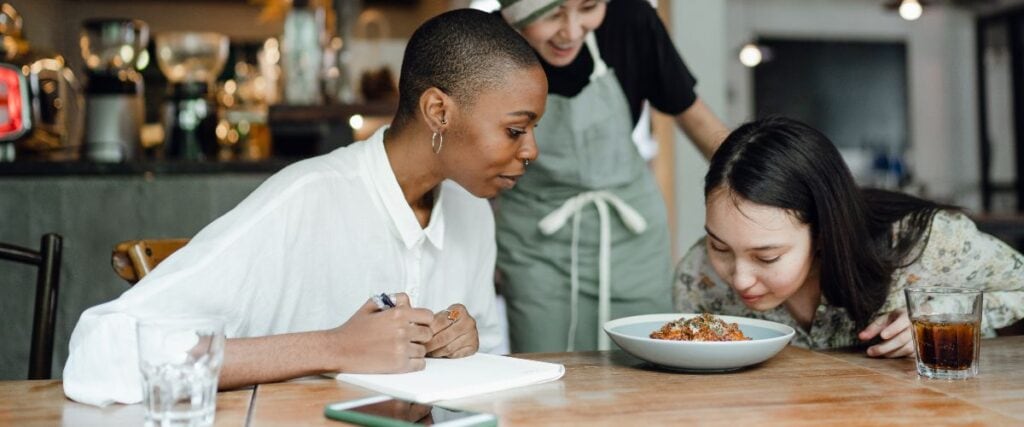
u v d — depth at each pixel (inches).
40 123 105.2
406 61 57.4
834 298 63.3
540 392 46.4
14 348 93.6
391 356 49.1
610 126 86.7
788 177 57.5
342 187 59.3
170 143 118.0
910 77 304.2
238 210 55.4
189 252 52.3
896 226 65.4
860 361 56.4
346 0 150.9
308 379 49.8
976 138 305.1
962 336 49.7
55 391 49.0
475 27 55.4
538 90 55.9
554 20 76.2
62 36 175.3
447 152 57.1
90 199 95.3
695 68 156.2
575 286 89.0
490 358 53.7
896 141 303.3
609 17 85.8
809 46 299.1
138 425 42.0
